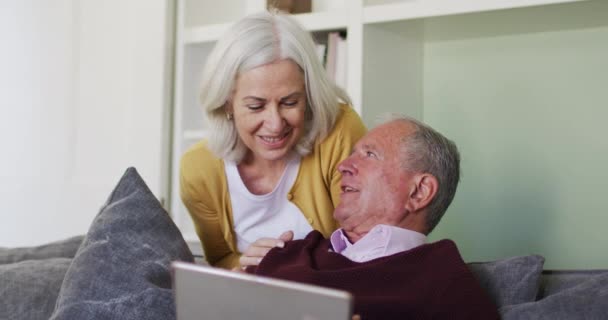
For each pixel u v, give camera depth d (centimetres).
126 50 297
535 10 233
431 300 143
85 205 295
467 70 275
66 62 301
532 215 262
